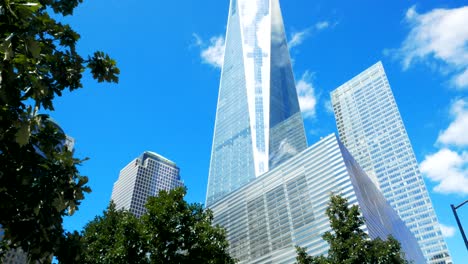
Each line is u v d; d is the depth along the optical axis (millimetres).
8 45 6855
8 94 7301
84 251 8477
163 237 20641
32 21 7762
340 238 23750
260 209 138750
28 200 7430
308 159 129375
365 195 120750
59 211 7766
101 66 9945
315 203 115688
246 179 190500
